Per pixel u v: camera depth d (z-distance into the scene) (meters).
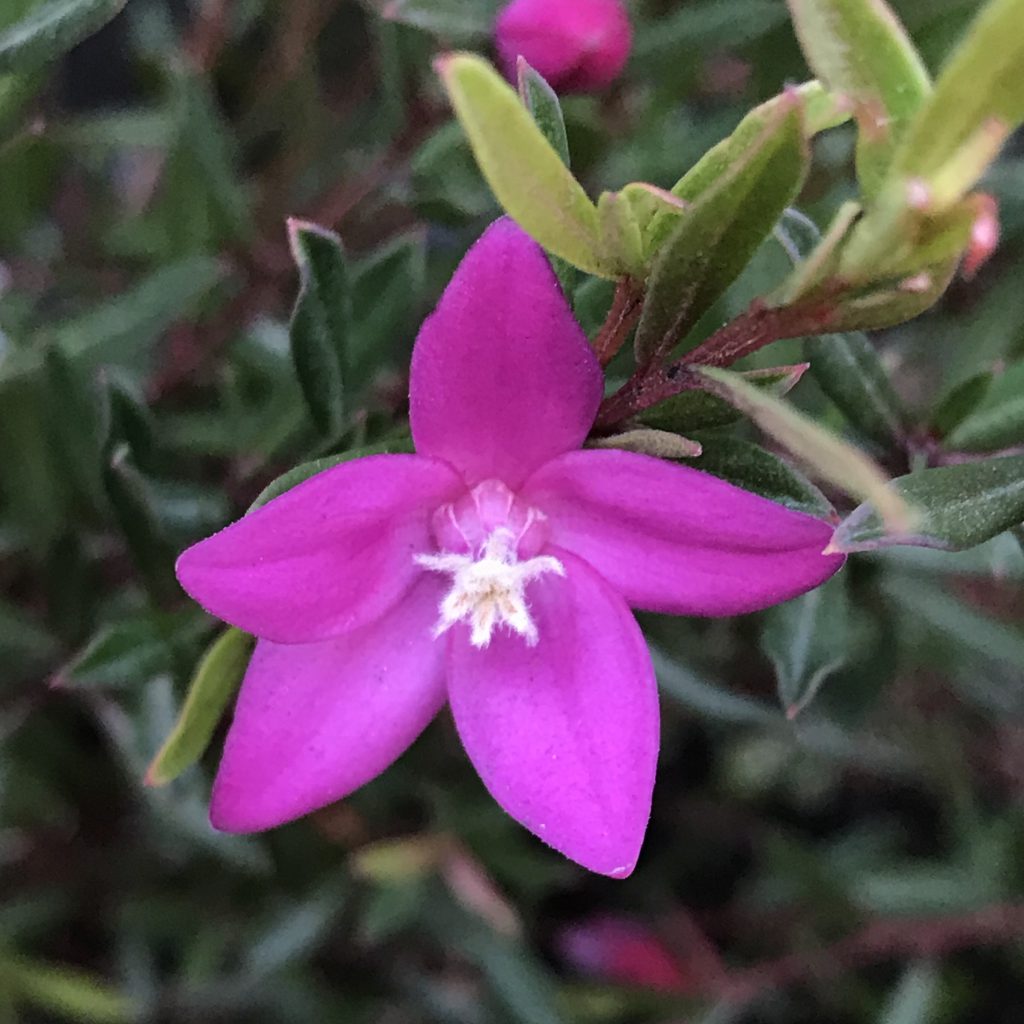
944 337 0.11
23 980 0.11
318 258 0.06
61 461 0.09
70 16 0.06
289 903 0.11
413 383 0.05
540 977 0.11
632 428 0.05
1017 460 0.05
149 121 0.11
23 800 0.11
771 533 0.05
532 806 0.05
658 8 0.09
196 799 0.09
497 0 0.08
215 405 0.11
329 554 0.05
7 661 0.09
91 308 0.10
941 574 0.09
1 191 0.10
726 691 0.09
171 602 0.08
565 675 0.05
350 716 0.05
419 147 0.08
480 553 0.05
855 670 0.10
